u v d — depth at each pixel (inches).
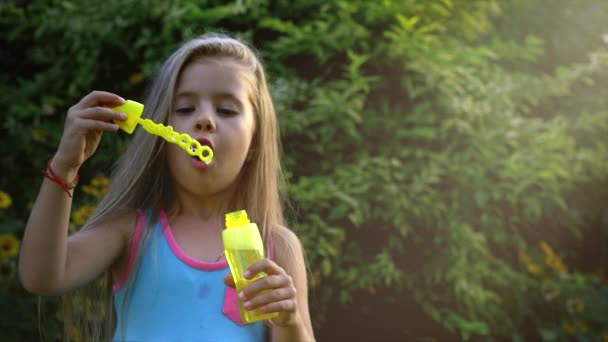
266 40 156.5
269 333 66.1
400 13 148.3
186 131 65.9
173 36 149.6
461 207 145.5
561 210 170.4
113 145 142.4
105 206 69.2
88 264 63.6
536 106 182.1
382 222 140.6
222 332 62.8
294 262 70.9
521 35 193.2
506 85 156.1
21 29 166.2
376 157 138.7
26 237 58.5
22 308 121.3
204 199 68.9
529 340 162.6
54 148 151.3
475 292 140.8
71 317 75.2
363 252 140.8
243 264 56.5
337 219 138.3
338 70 148.8
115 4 152.8
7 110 157.5
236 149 66.5
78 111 59.4
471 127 146.9
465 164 143.6
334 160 140.7
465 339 138.7
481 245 147.1
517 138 152.3
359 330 142.4
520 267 161.2
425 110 143.5
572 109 185.5
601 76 187.0
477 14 165.6
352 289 139.9
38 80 158.4
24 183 150.4
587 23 205.3
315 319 136.2
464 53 150.3
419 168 141.9
